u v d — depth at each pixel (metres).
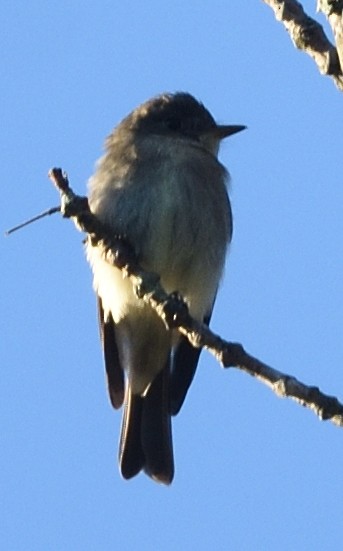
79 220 7.94
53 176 7.86
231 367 7.12
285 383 6.73
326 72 6.12
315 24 6.24
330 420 6.61
